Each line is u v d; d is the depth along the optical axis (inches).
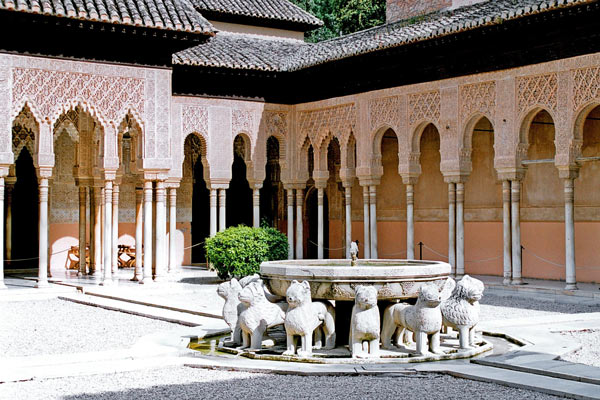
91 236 748.6
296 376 294.0
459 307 332.5
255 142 804.6
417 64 695.7
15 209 815.1
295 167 829.8
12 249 811.4
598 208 649.6
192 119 767.1
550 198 690.8
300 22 908.0
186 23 657.0
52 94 621.9
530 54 604.4
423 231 830.5
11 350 366.6
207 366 311.7
